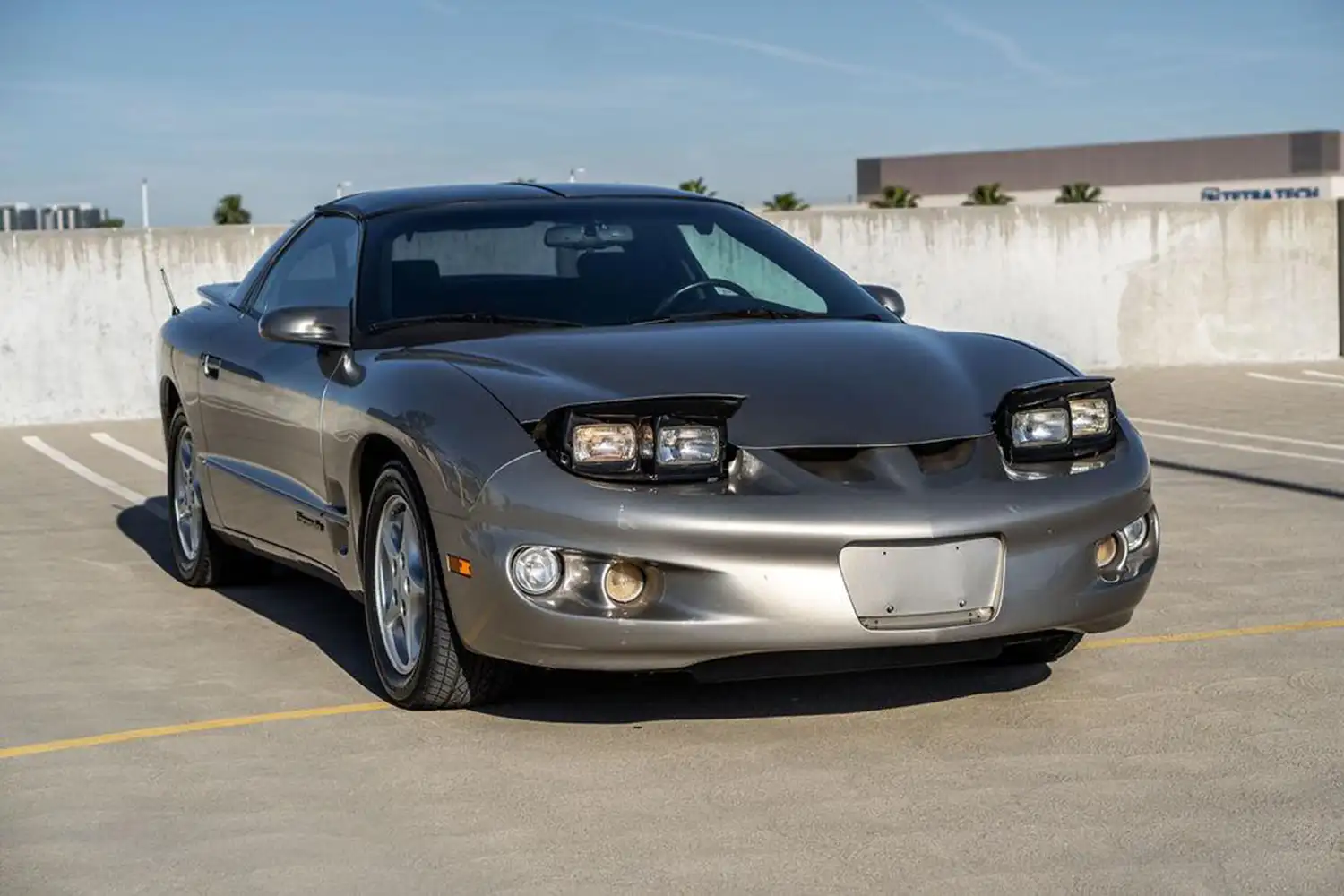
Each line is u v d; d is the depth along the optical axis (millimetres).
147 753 3838
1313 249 15039
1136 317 14867
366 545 4277
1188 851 3041
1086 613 3840
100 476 9297
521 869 3029
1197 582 5648
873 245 14391
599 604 3617
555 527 3621
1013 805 3326
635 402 3631
